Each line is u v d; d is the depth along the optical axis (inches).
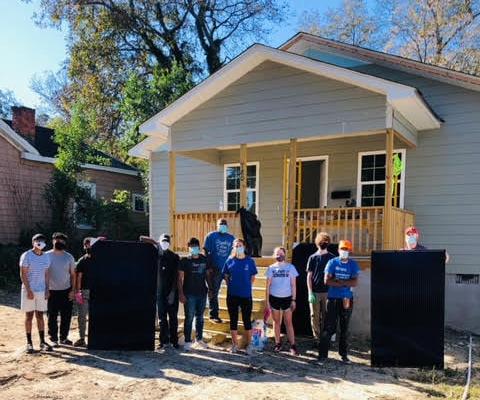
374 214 366.0
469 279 381.4
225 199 519.8
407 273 255.9
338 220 362.0
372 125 337.4
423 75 410.3
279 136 374.6
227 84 397.7
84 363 253.4
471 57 974.4
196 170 540.1
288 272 281.4
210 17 1090.7
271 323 341.1
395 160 415.8
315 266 287.9
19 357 263.4
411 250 257.8
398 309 254.1
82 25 984.9
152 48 1041.5
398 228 354.3
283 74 374.3
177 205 549.3
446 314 380.5
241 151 394.3
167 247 290.4
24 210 634.2
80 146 644.7
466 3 995.3
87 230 682.2
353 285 263.1
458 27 1000.9
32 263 272.8
